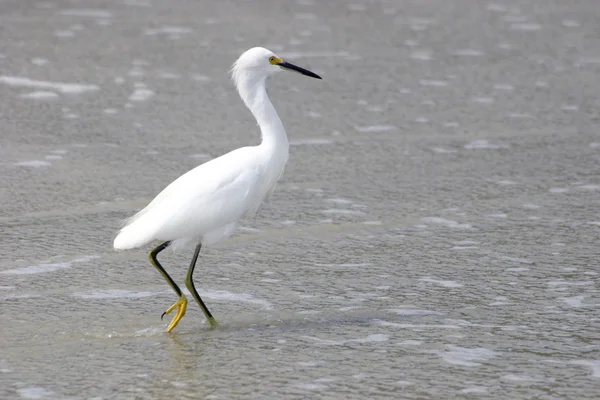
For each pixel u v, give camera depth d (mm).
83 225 13391
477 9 35938
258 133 19062
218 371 8641
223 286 11141
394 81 23938
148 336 9586
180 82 23375
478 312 10188
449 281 11203
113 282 11234
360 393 8125
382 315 10141
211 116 20344
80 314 10188
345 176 16172
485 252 12289
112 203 14484
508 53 27766
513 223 13570
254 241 12812
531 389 8188
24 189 15094
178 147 17859
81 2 36531
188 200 9734
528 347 9164
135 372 8633
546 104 21797
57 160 16797
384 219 13828
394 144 18312
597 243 12578
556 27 32156
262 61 10477
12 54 26078
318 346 9258
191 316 10203
